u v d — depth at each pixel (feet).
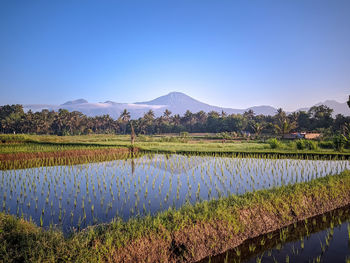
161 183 53.16
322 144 137.90
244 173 62.54
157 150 110.42
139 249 22.75
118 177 58.95
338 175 48.03
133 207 38.47
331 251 26.81
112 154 100.53
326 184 41.81
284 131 211.82
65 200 41.81
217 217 28.37
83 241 22.12
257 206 32.19
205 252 25.62
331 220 35.19
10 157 77.10
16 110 438.81
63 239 22.48
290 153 93.81
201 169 67.56
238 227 28.78
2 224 24.59
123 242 22.62
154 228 24.95
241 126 366.63
